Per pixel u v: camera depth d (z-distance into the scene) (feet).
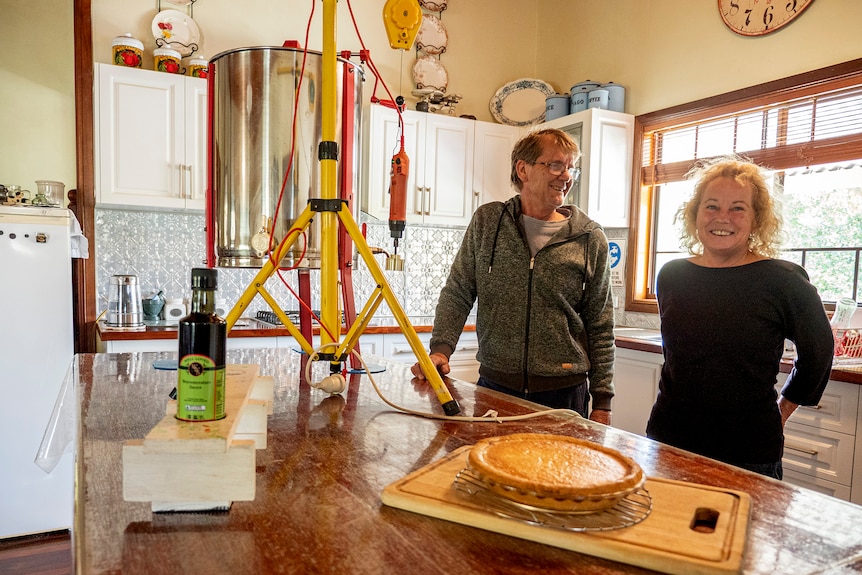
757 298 4.35
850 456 6.26
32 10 8.87
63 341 7.85
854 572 1.55
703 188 4.90
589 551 1.63
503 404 3.55
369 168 10.48
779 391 7.05
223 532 1.71
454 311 5.45
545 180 5.19
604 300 5.38
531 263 5.24
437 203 11.14
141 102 8.85
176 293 9.99
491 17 12.70
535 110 12.64
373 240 11.53
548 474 1.86
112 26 9.39
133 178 8.84
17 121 8.85
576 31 12.34
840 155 8.05
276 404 3.39
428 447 2.60
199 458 1.80
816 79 8.21
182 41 9.75
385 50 11.55
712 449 4.49
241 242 4.35
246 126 4.27
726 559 1.52
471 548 1.65
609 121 10.70
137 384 3.78
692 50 10.05
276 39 10.60
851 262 8.15
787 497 2.09
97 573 1.46
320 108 4.32
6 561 7.04
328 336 3.63
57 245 7.80
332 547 1.63
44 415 7.75
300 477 2.18
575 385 5.31
